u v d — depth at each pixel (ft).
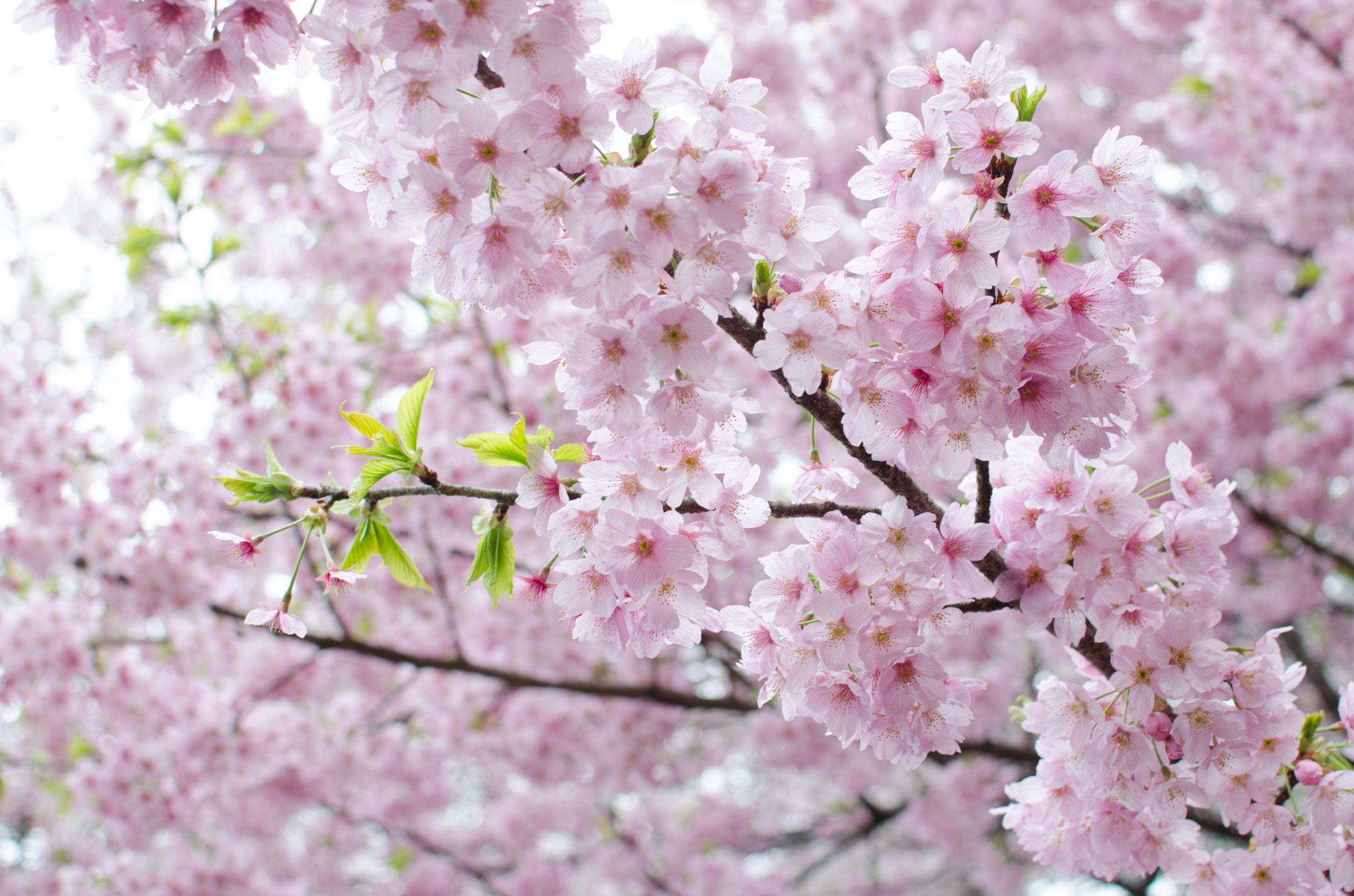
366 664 22.50
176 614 18.56
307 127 20.89
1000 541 7.04
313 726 20.99
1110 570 6.74
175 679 20.49
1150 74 30.73
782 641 6.78
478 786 30.63
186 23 5.87
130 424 19.79
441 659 19.67
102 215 24.80
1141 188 6.27
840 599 6.33
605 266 5.55
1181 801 6.98
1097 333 6.20
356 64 5.87
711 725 25.46
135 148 19.25
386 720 23.06
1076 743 7.00
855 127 28.35
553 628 22.08
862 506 7.07
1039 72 31.73
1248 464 25.04
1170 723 6.88
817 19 28.86
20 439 17.63
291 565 20.08
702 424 5.98
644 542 6.26
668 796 29.43
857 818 27.40
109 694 19.56
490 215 5.90
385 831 25.57
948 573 6.63
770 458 23.49
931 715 6.68
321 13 5.75
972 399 6.05
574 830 27.25
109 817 20.25
